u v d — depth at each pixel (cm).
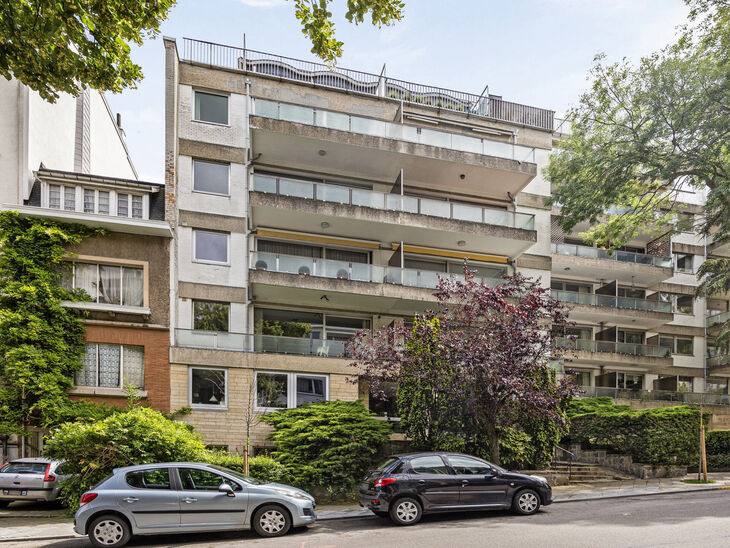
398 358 1507
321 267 2127
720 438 2119
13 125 1864
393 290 2170
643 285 3172
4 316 1602
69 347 1702
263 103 2148
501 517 1117
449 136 2367
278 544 903
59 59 810
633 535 891
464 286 1509
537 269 2647
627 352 2855
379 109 2458
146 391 1773
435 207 2317
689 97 1831
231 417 1845
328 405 1714
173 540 966
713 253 3381
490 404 1414
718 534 888
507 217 2416
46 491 1318
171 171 1994
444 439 1608
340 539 933
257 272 2028
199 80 2164
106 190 1950
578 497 1383
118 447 1201
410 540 900
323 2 765
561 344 2677
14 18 722
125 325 1791
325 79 2595
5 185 1831
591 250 2856
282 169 2333
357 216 2181
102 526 914
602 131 2164
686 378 3200
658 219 2400
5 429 1552
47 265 1730
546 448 1700
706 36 1780
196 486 972
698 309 3291
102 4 777
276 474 1372
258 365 1898
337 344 2027
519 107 2825
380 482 1084
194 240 2070
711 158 1873
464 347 1361
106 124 2845
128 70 874
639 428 1873
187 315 2011
